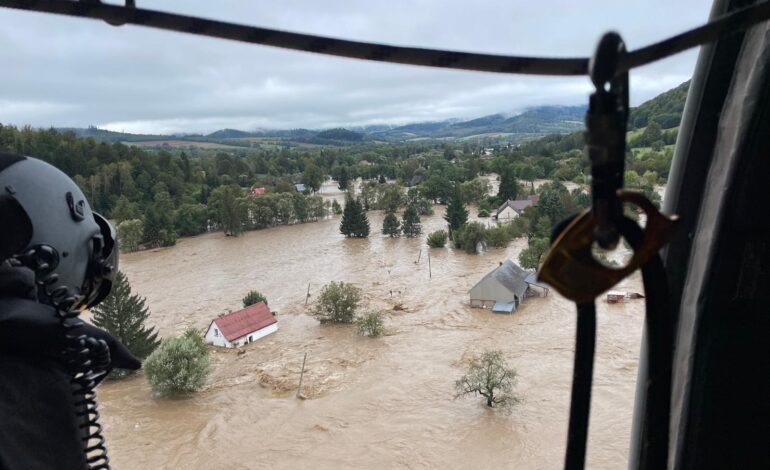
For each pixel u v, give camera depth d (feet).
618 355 62.39
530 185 220.02
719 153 3.35
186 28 2.19
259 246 141.28
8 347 2.71
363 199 202.39
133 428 54.80
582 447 1.95
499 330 76.38
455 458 46.85
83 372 3.03
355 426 52.95
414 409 55.11
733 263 3.23
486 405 54.54
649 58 1.70
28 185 3.18
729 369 3.37
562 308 85.40
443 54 2.03
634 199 1.74
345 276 108.27
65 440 2.82
